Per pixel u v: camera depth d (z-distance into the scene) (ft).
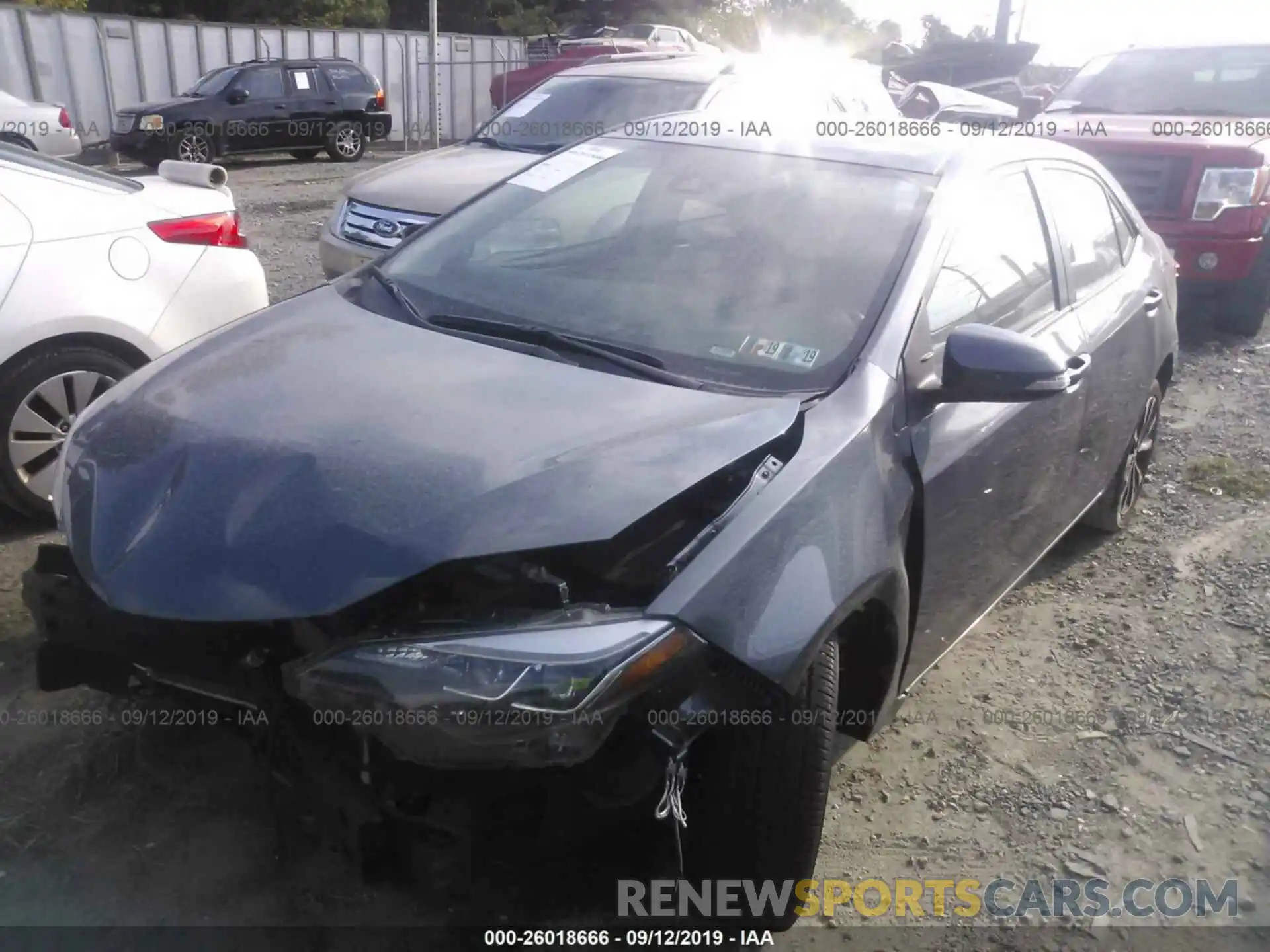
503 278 11.09
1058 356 9.30
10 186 13.76
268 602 7.22
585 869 8.99
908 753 11.35
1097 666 13.10
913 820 10.41
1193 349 26.63
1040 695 12.50
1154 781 11.12
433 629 7.11
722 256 10.77
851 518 8.32
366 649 7.02
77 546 8.14
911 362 9.57
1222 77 30.50
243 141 59.16
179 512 7.86
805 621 7.68
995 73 75.92
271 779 8.05
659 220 11.46
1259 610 14.44
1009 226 11.96
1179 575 15.35
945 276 10.49
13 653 11.65
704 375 9.44
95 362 14.17
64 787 9.82
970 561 10.71
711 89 27.02
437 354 9.56
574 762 6.83
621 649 6.94
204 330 15.25
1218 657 13.35
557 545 7.27
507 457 7.89
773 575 7.70
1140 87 31.22
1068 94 32.27
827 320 9.84
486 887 8.35
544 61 77.77
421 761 6.89
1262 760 11.51
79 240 14.08
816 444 8.55
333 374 9.20
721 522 7.84
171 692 8.30
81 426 9.43
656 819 7.74
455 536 7.27
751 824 8.09
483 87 83.71
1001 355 9.17
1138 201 26.81
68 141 49.93
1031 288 12.01
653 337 9.95
